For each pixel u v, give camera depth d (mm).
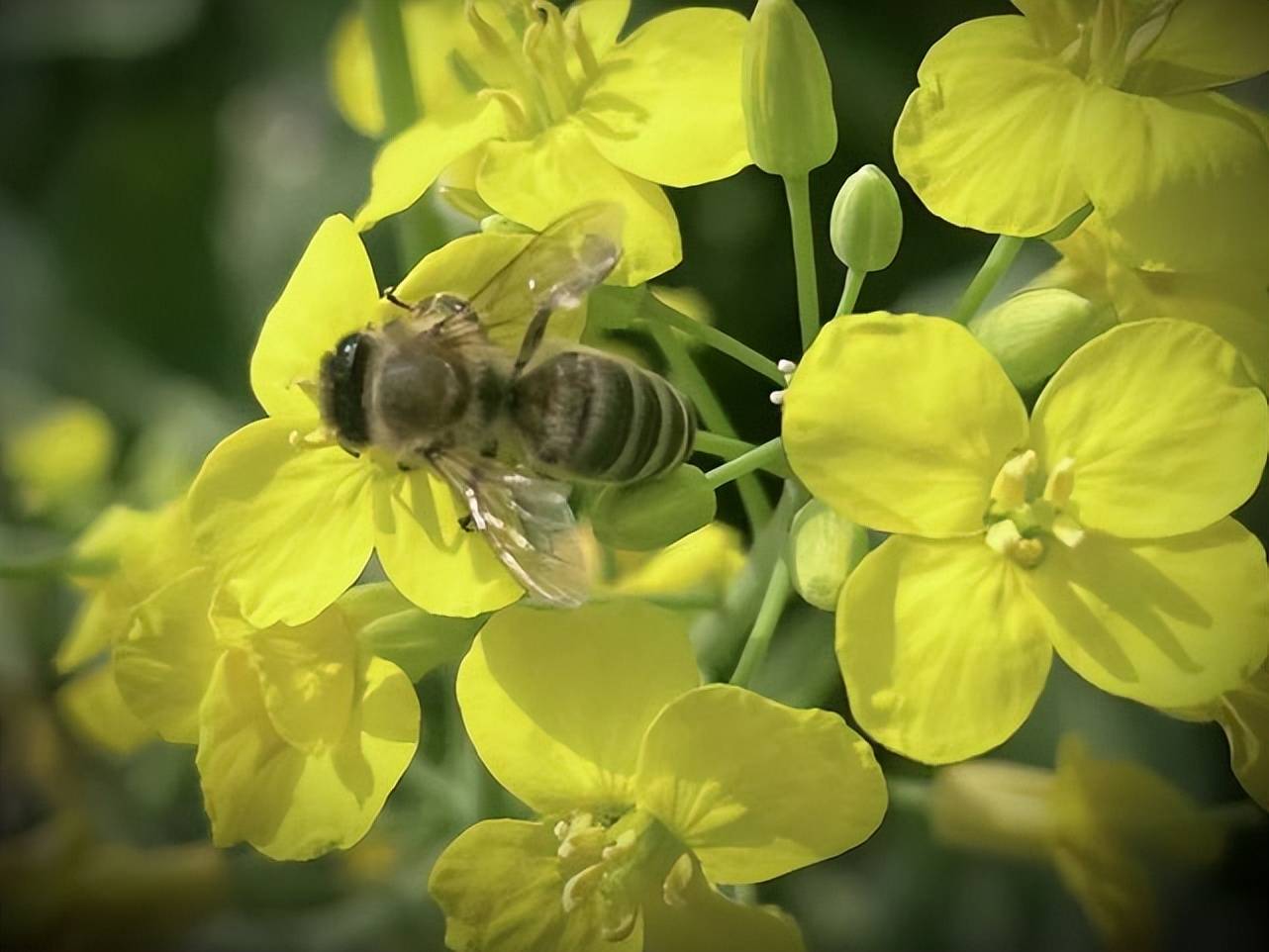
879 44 136
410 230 120
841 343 96
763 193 136
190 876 117
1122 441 97
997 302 128
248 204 148
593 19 108
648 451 101
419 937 118
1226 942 115
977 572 97
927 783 112
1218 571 97
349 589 104
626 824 99
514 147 105
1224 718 100
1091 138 100
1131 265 100
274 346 104
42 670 134
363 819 101
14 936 116
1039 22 102
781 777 97
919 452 97
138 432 147
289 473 103
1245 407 97
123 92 150
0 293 151
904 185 135
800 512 103
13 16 150
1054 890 123
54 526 140
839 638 96
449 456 102
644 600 106
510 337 104
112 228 149
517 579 100
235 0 148
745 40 102
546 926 100
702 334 106
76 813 119
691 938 100
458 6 124
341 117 147
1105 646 97
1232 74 103
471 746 115
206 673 104
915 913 123
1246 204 100
